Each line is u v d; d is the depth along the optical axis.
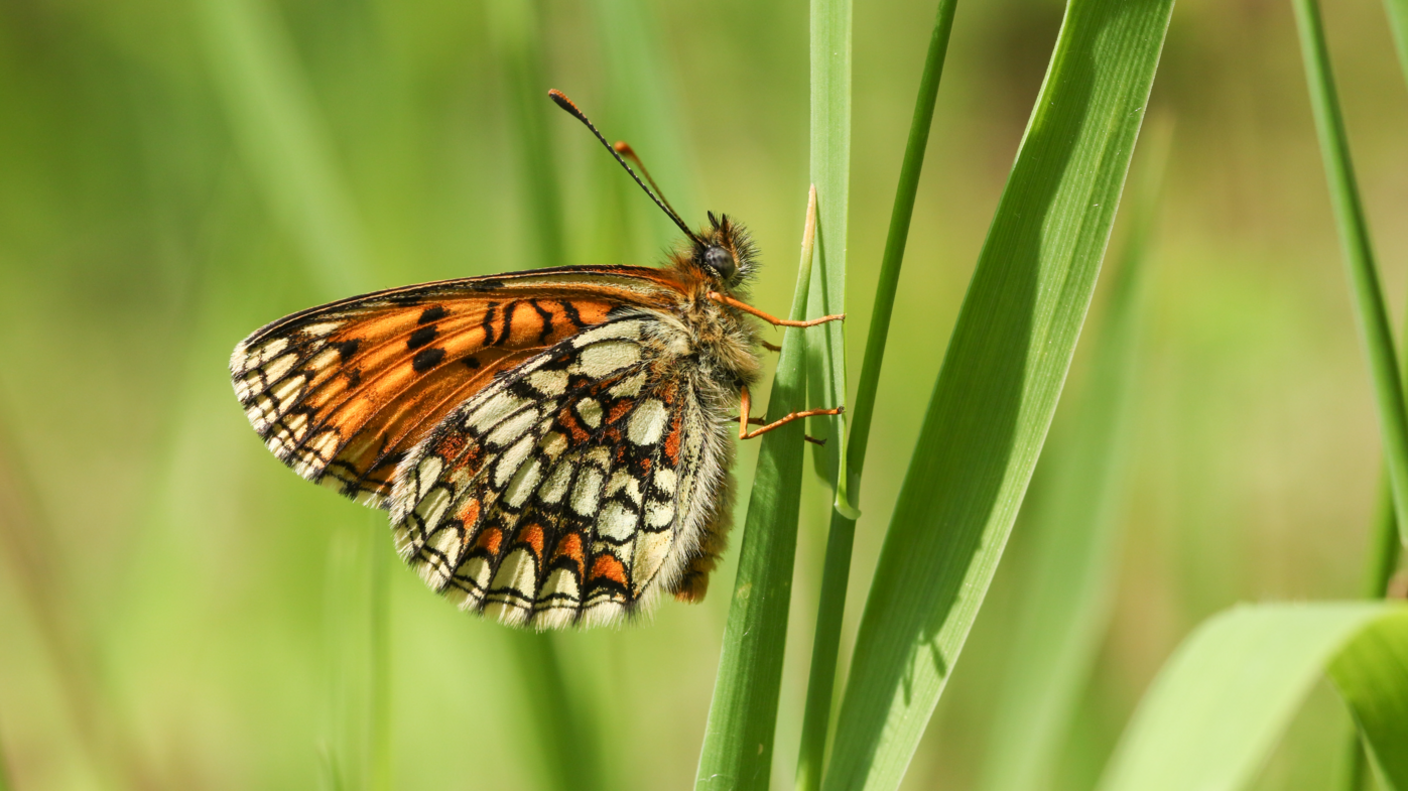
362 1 0.36
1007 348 0.33
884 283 0.33
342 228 0.35
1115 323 0.34
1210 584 0.36
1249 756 0.27
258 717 0.37
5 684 0.37
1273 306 0.38
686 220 0.34
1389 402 0.33
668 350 0.35
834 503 0.33
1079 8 0.33
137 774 0.36
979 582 0.33
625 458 0.35
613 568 0.35
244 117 0.35
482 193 0.37
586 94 0.36
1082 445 0.35
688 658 0.36
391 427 0.35
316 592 0.37
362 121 0.36
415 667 0.37
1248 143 0.38
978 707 0.35
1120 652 0.36
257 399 0.34
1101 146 0.33
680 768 0.37
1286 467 0.37
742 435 0.34
